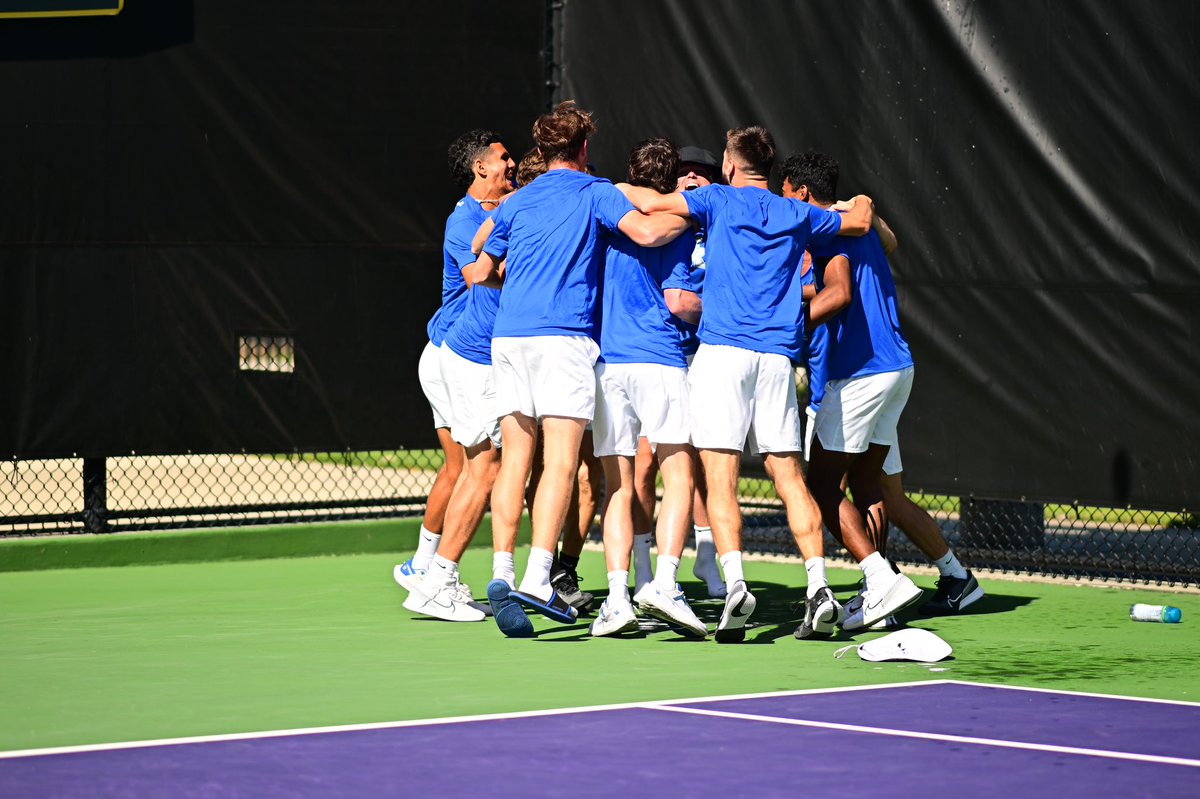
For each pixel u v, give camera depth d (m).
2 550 21.70
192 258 22.84
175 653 15.25
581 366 15.73
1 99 22.12
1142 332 19.56
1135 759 10.66
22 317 22.19
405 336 23.91
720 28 22.92
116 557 22.31
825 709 12.34
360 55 23.58
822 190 16.89
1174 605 18.52
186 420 22.84
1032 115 20.30
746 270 15.60
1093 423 19.91
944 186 20.97
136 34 22.56
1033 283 20.31
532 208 16.08
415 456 31.52
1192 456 19.22
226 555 22.97
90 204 22.39
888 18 21.39
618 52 23.91
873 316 16.45
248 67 23.05
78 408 22.38
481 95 24.22
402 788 9.86
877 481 16.91
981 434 20.72
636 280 15.87
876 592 15.89
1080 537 23.17
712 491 15.55
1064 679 13.75
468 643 15.81
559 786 9.91
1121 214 19.69
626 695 12.97
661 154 15.89
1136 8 19.56
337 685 13.48
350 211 23.56
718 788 9.86
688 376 15.91
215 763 10.56
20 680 13.79
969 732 11.48
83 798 9.66
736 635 15.62
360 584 20.61
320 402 23.45
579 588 19.06
